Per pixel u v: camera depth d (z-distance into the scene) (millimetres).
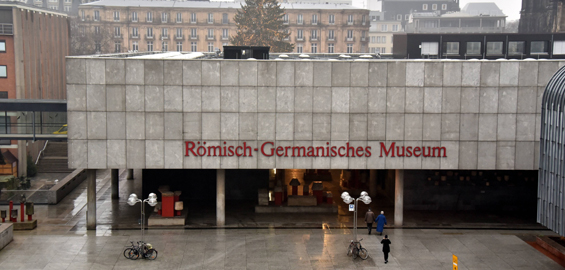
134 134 36469
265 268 31219
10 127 54875
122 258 32531
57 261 31859
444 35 57625
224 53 46938
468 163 37625
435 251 34219
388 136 37406
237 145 37094
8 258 32219
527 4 119125
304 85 36844
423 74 36938
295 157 37406
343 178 52750
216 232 37656
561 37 57531
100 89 35938
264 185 46625
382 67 36844
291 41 140500
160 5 138875
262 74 36656
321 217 41531
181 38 138000
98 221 40156
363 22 141125
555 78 31531
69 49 99812
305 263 32062
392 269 31250
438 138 37406
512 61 36844
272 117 37031
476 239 36594
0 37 70750
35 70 77812
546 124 31375
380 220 37156
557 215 29672
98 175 58719
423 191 43500
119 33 137625
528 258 33125
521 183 43375
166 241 35656
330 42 140875
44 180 67250
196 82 36469
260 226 39094
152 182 45969
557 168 29719
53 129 56906
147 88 36219
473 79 36969
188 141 36844
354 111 37156
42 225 39125
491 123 37312
